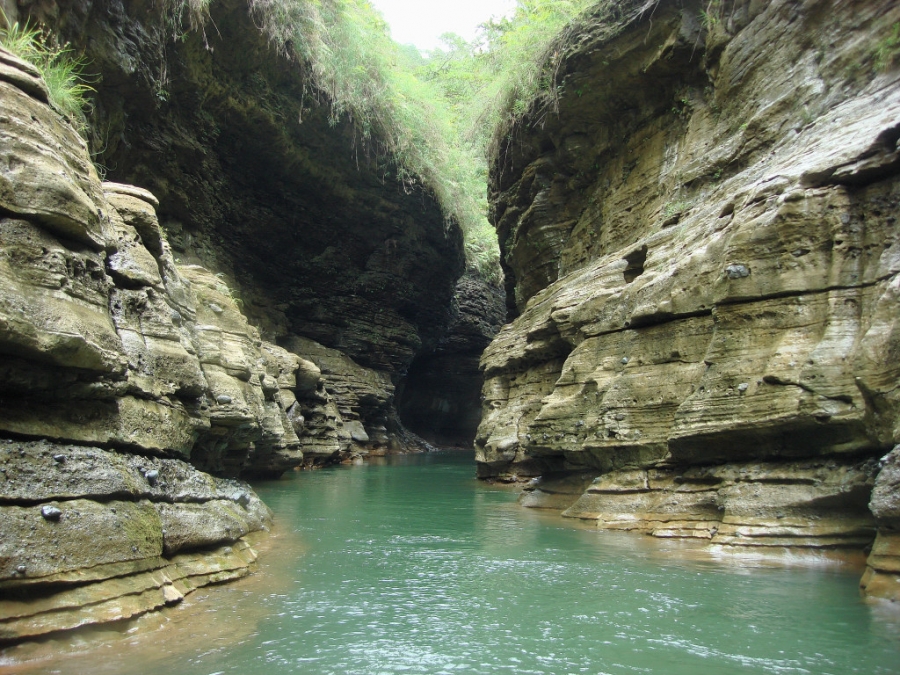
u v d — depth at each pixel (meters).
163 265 7.70
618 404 9.04
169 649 4.03
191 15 15.62
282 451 15.44
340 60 21.06
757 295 7.13
